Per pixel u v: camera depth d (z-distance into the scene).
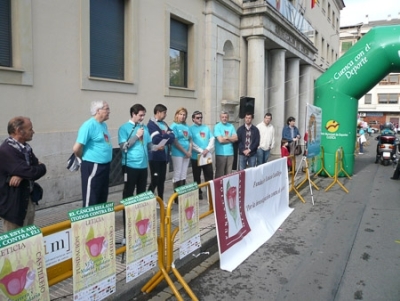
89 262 2.64
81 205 6.30
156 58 8.38
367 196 8.16
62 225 2.43
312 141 8.09
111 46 7.34
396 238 5.26
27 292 2.16
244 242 4.72
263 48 12.55
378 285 3.77
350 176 10.91
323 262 4.40
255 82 12.54
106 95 7.05
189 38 9.98
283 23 14.00
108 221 2.80
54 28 5.89
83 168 4.20
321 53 25.20
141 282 3.57
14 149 3.28
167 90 8.80
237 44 12.28
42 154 5.82
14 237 2.09
